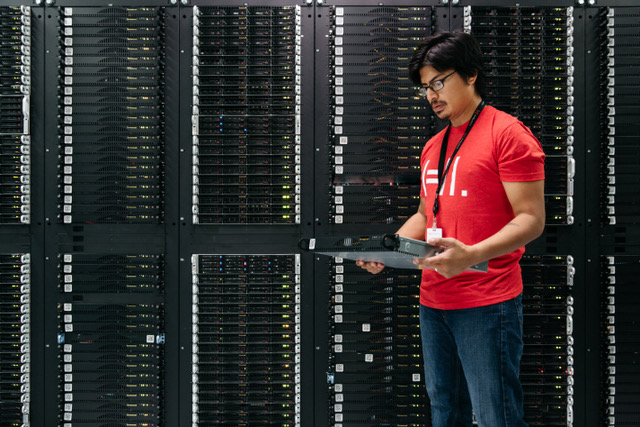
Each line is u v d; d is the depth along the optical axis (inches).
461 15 112.3
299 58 111.5
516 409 61.1
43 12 113.7
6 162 112.7
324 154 112.6
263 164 111.3
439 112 66.9
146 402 110.3
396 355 109.0
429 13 111.1
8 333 110.1
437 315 69.4
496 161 61.7
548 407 107.6
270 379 110.0
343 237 59.6
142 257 111.5
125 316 111.1
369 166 111.7
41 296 112.3
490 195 62.3
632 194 110.8
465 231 63.4
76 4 112.9
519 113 110.1
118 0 112.7
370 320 109.7
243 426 109.4
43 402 111.2
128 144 112.3
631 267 109.8
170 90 113.3
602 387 109.3
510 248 56.1
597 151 112.0
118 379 110.8
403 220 111.0
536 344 107.3
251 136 112.3
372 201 111.3
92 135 112.7
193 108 111.1
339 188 111.2
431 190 71.1
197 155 111.2
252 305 110.4
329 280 111.3
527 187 58.3
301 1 113.3
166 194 113.0
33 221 112.8
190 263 112.4
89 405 110.6
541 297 109.0
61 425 110.7
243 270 110.8
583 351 110.0
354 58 111.9
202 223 111.7
